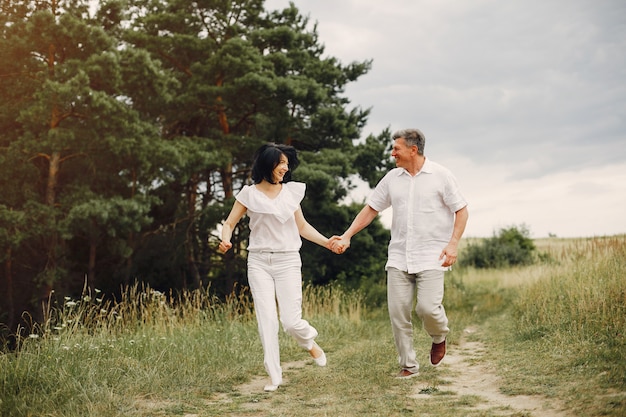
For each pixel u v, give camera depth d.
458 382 5.33
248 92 20.14
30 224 16.98
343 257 22.11
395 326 5.41
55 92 16.17
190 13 21.44
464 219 5.23
